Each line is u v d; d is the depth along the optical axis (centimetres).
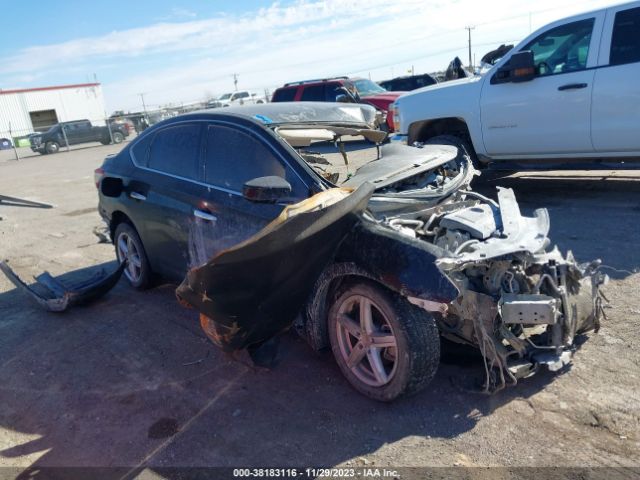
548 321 306
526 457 276
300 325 375
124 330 465
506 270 320
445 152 443
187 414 339
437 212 378
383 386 322
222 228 385
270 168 363
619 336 374
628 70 598
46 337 466
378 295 312
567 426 294
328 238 308
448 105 752
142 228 490
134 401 359
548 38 666
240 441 310
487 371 315
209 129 419
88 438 325
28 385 391
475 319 313
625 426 290
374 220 330
